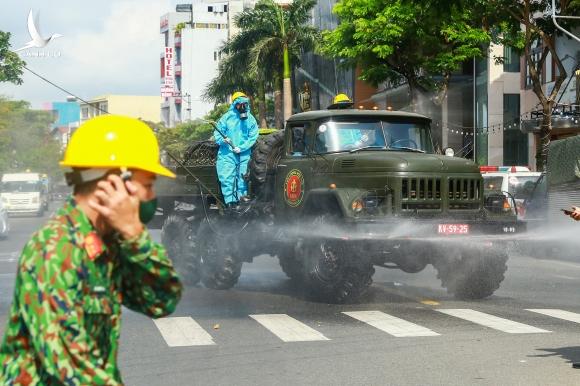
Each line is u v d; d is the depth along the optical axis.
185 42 159.62
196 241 16.88
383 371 8.96
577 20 31.16
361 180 14.28
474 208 14.59
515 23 31.45
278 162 15.67
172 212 17.59
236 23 56.59
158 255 3.38
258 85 59.72
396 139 15.33
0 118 99.94
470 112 53.50
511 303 14.25
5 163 99.44
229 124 16.17
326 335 11.20
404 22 35.69
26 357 3.35
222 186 16.19
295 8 54.91
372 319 12.52
